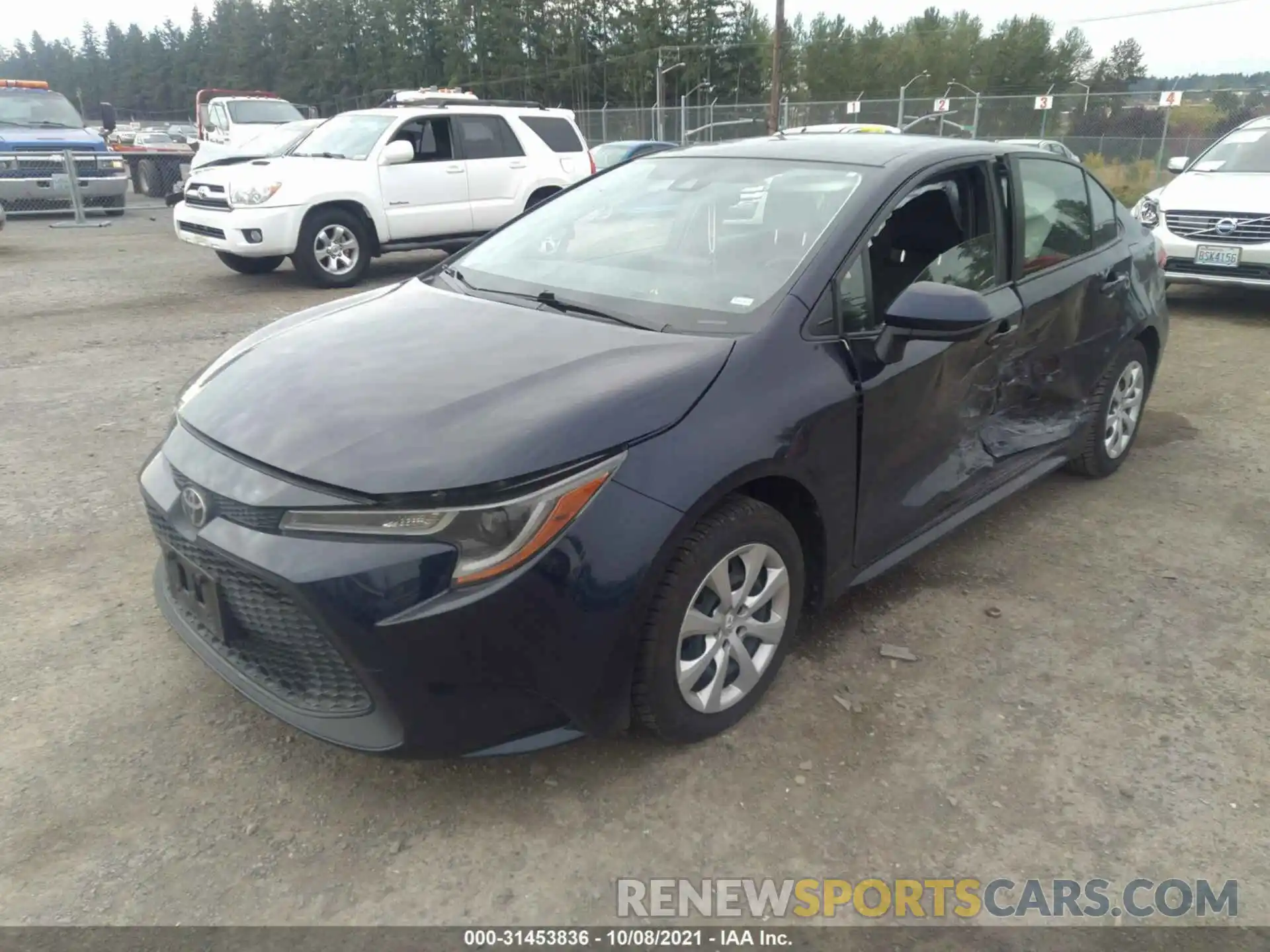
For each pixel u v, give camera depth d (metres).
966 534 4.12
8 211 15.44
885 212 3.11
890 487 3.11
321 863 2.30
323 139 10.63
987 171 3.58
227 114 17.92
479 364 2.62
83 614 3.36
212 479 2.39
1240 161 8.80
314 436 2.35
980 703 2.94
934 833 2.42
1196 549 4.00
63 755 2.64
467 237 10.79
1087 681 3.06
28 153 15.30
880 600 3.54
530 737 2.36
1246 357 7.20
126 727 2.76
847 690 2.98
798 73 68.50
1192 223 8.45
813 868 2.31
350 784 2.56
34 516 4.12
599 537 2.26
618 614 2.30
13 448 4.94
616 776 2.60
